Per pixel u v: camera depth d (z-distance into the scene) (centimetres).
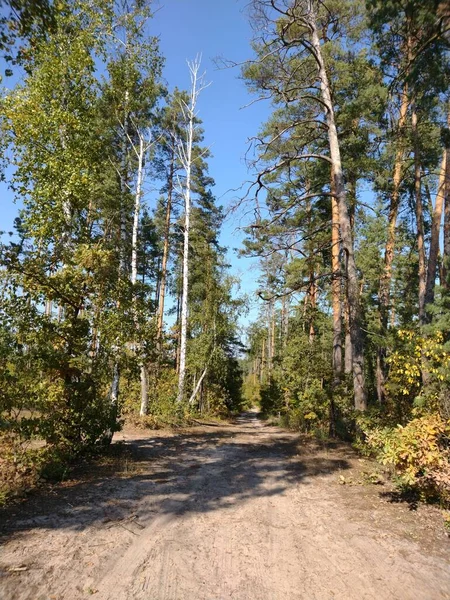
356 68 1421
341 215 1299
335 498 684
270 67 1377
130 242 1608
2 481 631
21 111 1145
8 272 844
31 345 832
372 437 683
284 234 1430
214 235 2697
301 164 1744
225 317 2380
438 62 672
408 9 635
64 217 1138
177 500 651
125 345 1019
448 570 420
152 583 381
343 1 1352
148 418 1655
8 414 704
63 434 838
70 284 889
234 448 1234
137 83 1537
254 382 6594
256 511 611
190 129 2056
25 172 1164
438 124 1279
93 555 429
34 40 593
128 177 1738
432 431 594
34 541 454
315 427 1636
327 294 1945
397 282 2480
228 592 373
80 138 1216
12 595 343
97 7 1281
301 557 450
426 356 766
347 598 367
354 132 1588
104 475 782
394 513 599
